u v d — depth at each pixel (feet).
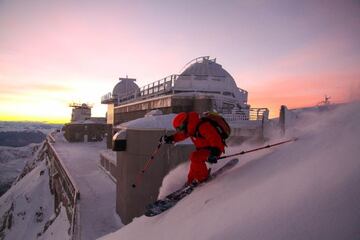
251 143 24.72
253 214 7.55
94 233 43.01
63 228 60.75
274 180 9.16
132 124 43.09
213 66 79.87
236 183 11.58
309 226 5.72
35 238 85.20
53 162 131.64
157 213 14.38
